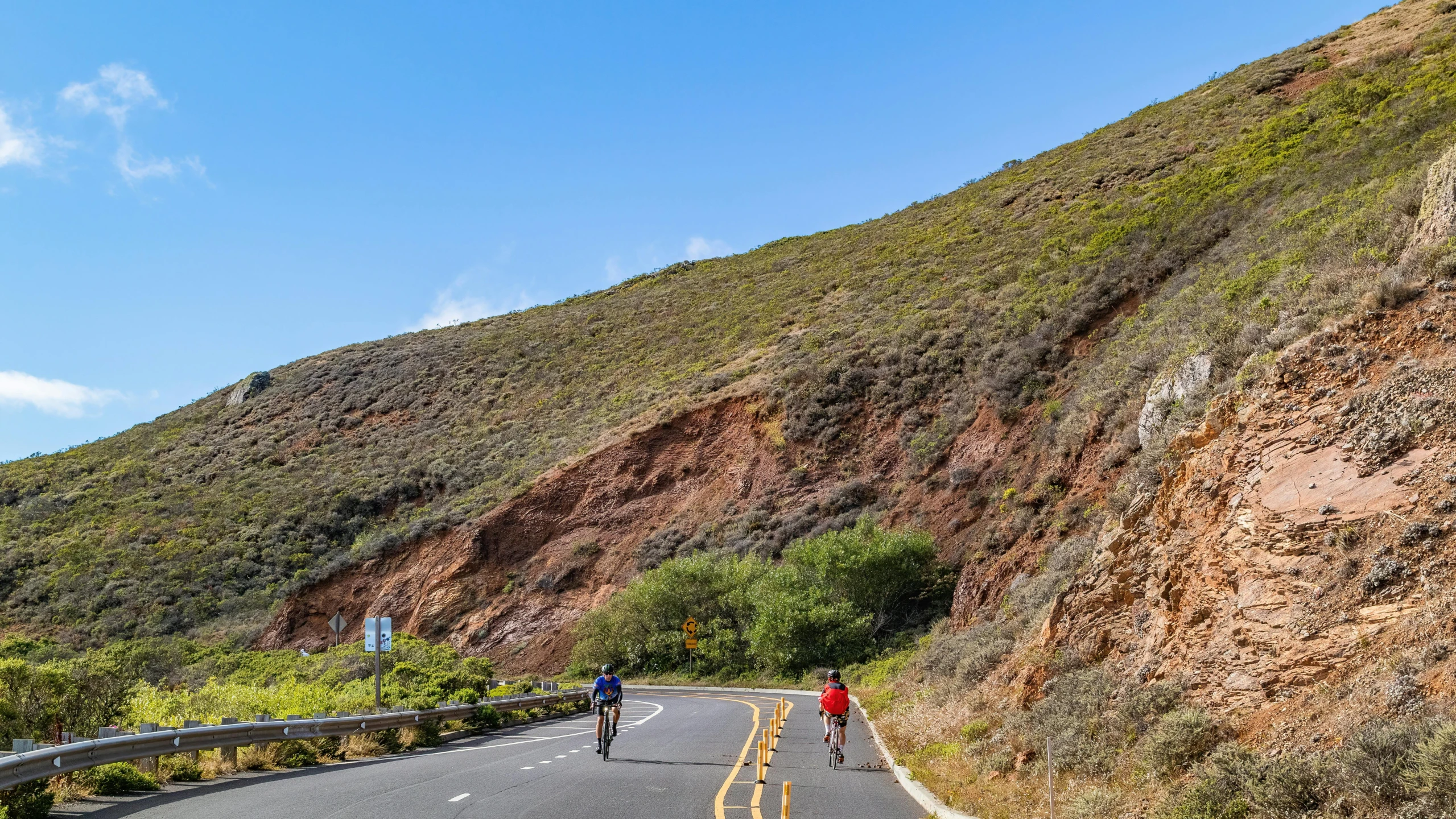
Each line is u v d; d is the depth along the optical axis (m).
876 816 9.91
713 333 70.88
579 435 58.25
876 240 81.62
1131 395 27.95
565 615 45.72
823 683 34.06
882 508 40.66
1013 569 27.39
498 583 48.16
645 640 42.91
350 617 48.84
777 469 46.81
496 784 11.84
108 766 11.20
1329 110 50.44
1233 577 10.56
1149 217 46.94
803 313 65.94
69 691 14.79
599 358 75.06
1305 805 6.57
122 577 52.06
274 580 52.34
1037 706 12.19
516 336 87.94
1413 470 9.60
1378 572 8.72
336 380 85.75
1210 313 24.42
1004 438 37.94
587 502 50.50
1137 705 10.03
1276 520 10.47
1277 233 29.72
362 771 13.55
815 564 38.12
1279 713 8.36
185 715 17.28
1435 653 7.27
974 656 17.17
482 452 62.69
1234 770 7.40
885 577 36.25
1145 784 8.72
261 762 13.98
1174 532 12.59
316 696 21.17
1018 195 72.38
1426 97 39.50
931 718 16.44
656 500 49.38
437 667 33.97
